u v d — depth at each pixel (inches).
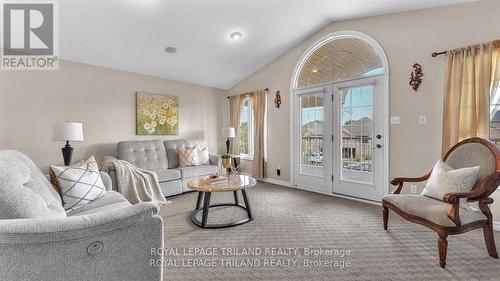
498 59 93.5
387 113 124.4
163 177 140.5
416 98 115.6
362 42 136.1
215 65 174.6
